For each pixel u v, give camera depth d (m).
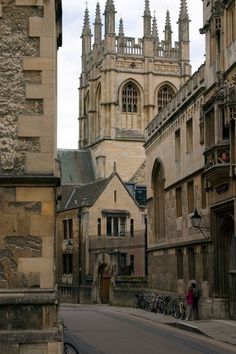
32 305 14.08
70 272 75.31
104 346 24.50
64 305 62.78
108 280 64.50
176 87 109.38
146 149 56.75
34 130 14.68
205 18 38.16
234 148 32.06
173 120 45.62
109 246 69.62
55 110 15.49
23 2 15.02
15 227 14.35
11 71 14.86
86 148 113.00
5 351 13.79
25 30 15.00
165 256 48.03
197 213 36.84
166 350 23.31
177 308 39.88
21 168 14.59
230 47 33.25
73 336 28.44
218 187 34.38
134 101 107.81
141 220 73.88
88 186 78.56
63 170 104.81
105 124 105.75
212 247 36.03
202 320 35.31
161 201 51.34
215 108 33.38
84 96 117.69
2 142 14.62
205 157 34.94
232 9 33.56
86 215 71.94
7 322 13.99
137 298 52.53
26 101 14.80
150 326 34.22
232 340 26.09
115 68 106.69
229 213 33.66
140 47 108.75
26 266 14.27
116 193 73.44
